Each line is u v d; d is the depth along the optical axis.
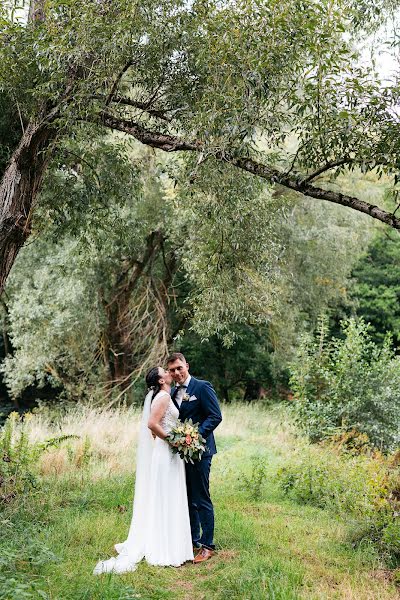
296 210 17.80
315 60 5.72
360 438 11.53
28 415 11.89
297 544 6.20
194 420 6.00
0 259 7.30
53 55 6.68
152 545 5.47
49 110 7.44
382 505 6.50
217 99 6.12
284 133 6.12
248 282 9.26
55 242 9.91
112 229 10.35
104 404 17.75
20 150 7.41
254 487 8.52
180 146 6.96
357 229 19.03
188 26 6.67
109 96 7.18
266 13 6.04
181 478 5.69
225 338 10.27
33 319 17.66
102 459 9.99
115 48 6.53
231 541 6.12
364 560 5.80
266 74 6.08
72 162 9.05
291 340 20.47
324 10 6.00
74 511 6.91
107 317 18.22
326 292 20.42
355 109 5.59
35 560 5.07
